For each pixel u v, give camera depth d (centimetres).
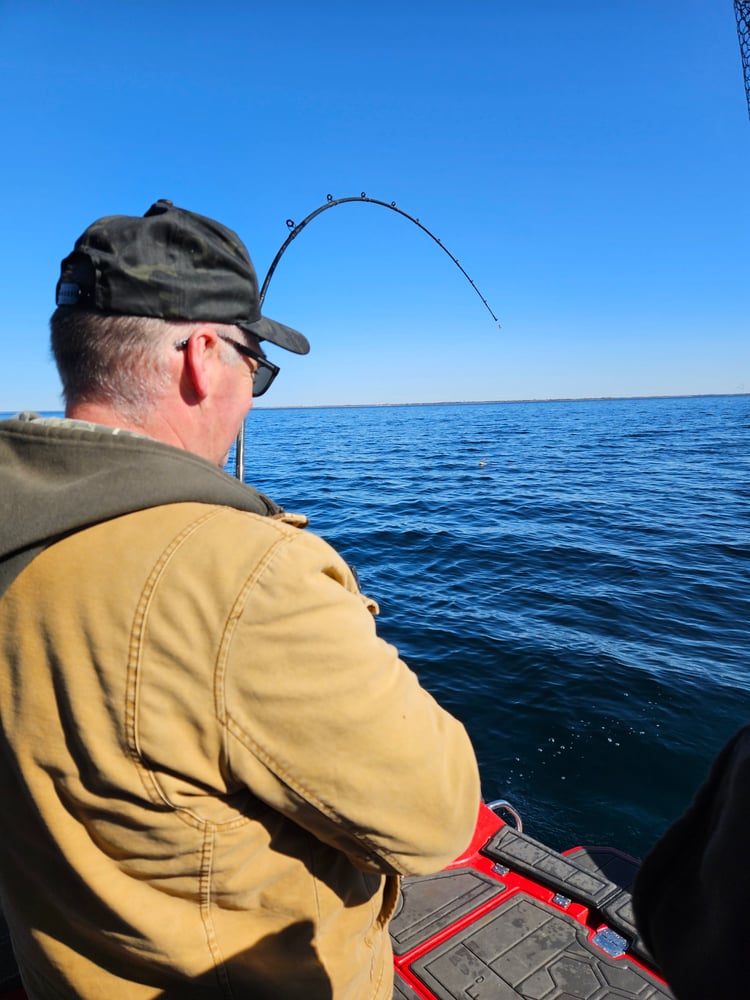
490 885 226
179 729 78
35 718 81
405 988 185
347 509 1565
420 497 1775
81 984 91
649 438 4250
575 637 667
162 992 90
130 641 77
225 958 88
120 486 82
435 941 201
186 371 97
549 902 218
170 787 79
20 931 97
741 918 59
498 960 194
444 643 653
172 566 79
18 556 82
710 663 603
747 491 1845
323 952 96
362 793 81
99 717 78
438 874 231
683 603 792
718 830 64
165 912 86
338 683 78
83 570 80
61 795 83
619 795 419
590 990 185
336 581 93
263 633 77
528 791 423
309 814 83
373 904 110
